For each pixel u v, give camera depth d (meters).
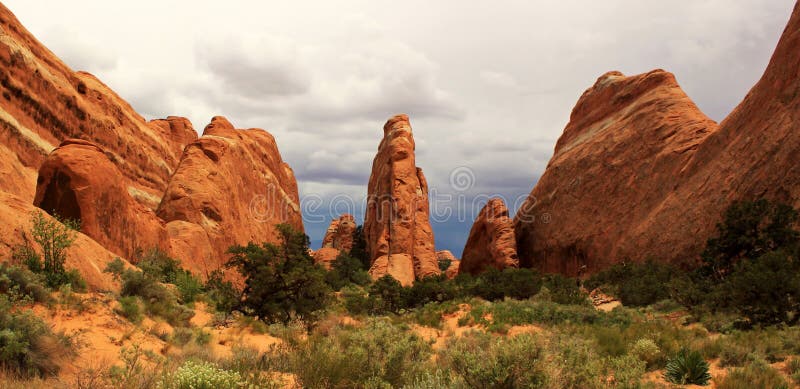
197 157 47.03
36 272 12.46
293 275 18.92
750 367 9.32
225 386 4.42
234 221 48.09
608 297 36.75
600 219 56.28
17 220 14.15
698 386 8.98
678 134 52.69
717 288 21.94
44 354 7.26
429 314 23.50
